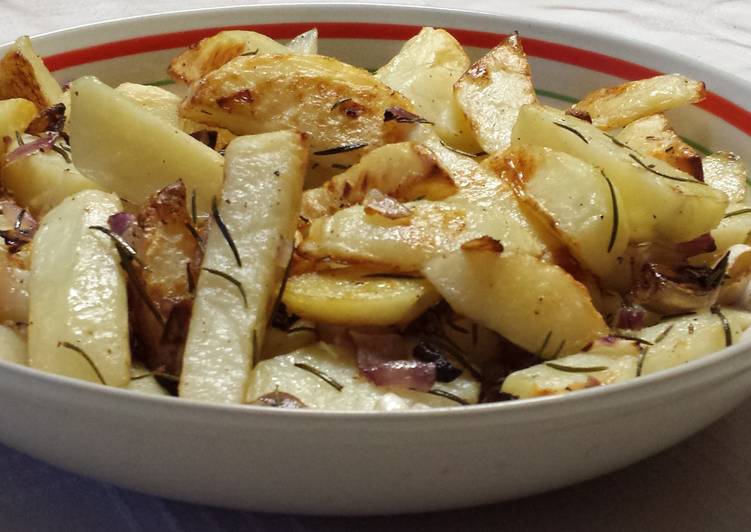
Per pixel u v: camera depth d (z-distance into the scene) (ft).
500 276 1.60
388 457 1.42
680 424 1.51
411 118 1.80
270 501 1.49
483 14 2.23
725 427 1.66
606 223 1.66
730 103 2.01
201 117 1.83
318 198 1.73
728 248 1.77
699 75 2.06
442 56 2.08
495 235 1.64
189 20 2.22
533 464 1.46
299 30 2.26
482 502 1.51
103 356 1.55
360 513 1.51
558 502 1.57
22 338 1.61
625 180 1.71
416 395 1.57
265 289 1.59
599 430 1.45
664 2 3.17
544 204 1.68
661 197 1.69
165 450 1.43
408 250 1.62
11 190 1.80
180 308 1.58
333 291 1.61
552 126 1.77
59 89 2.06
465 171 1.75
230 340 1.56
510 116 1.90
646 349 1.59
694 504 1.57
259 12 2.24
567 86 2.21
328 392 1.56
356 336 1.61
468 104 1.91
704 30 3.00
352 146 1.80
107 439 1.44
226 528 1.55
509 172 1.73
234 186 1.63
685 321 1.64
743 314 1.68
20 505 1.57
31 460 1.62
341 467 1.43
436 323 1.64
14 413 1.47
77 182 1.76
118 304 1.58
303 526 1.55
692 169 1.86
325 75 1.82
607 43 2.16
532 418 1.41
